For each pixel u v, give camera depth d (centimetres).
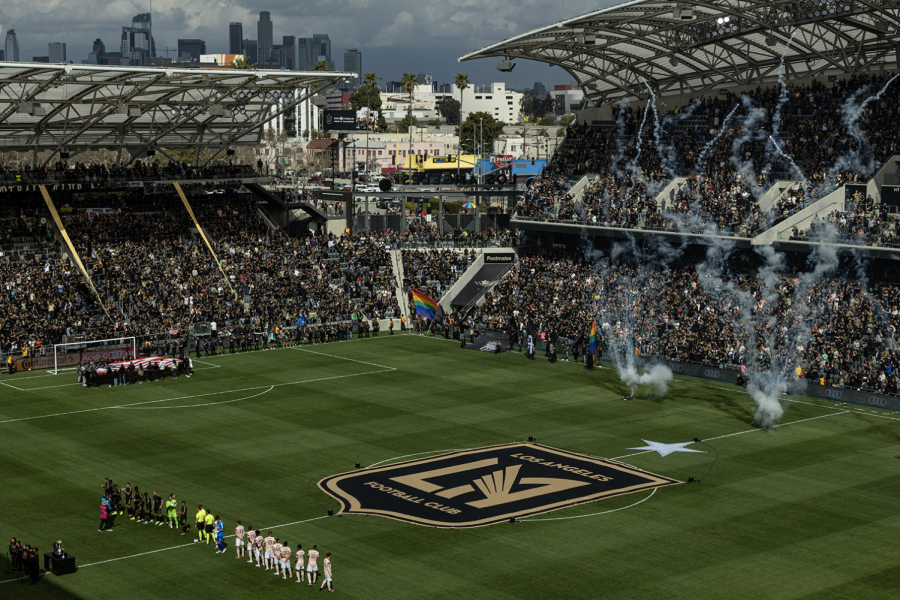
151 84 10081
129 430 6962
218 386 8362
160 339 9706
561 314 10125
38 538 4938
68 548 4812
